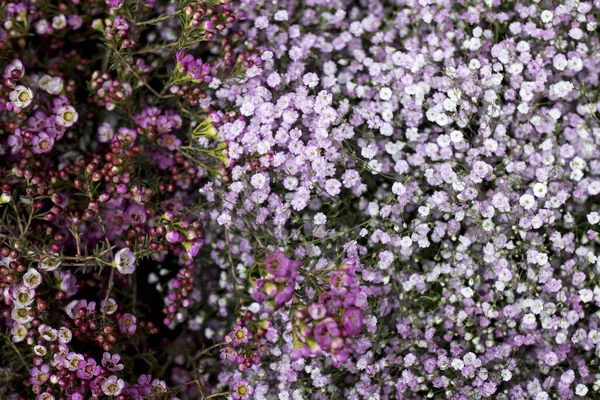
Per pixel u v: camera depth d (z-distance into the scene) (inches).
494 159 38.8
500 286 38.0
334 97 39.1
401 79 38.8
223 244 39.2
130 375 38.7
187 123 39.9
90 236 38.6
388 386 38.6
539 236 38.8
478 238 38.6
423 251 39.1
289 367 38.3
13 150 37.2
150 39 39.4
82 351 38.6
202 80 36.9
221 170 37.8
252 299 38.6
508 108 38.7
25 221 37.0
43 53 39.4
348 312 34.0
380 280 37.9
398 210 38.3
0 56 37.4
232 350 37.7
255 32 39.2
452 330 38.7
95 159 37.3
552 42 39.0
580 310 38.4
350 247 37.7
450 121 38.4
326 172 37.7
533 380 38.3
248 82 38.7
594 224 38.9
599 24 39.8
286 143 38.2
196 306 40.0
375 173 38.1
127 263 36.8
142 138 39.1
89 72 39.7
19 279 36.4
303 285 36.6
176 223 36.4
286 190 38.8
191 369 39.6
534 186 38.2
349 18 40.4
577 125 38.9
